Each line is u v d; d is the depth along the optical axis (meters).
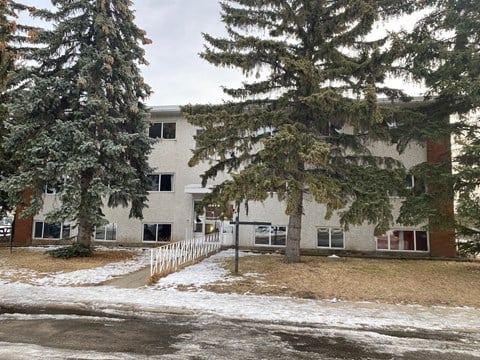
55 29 13.16
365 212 10.14
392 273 11.10
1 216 16.33
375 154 17.17
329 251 17.09
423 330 6.30
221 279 10.04
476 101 10.25
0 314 6.97
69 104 13.54
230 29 11.56
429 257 15.66
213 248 16.22
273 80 11.98
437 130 11.05
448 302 8.24
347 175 11.21
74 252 13.55
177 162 19.39
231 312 7.14
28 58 13.52
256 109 11.12
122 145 13.41
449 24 10.98
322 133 12.28
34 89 12.46
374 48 10.40
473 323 6.71
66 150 12.72
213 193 11.46
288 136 9.28
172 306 7.49
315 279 9.97
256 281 9.80
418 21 11.72
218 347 5.25
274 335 5.90
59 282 9.95
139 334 5.84
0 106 14.57
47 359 4.62
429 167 11.22
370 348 5.37
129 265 12.59
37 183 12.66
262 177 9.66
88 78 12.84
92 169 13.12
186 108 12.15
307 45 11.87
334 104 10.01
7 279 10.25
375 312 7.32
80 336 5.68
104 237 19.66
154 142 14.78
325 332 6.12
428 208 10.59
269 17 11.53
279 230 18.03
